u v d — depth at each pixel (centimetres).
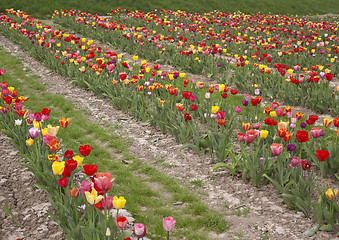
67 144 841
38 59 1630
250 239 518
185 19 2912
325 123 653
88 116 1038
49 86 1305
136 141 880
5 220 552
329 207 543
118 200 402
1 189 636
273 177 659
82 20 2266
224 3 4188
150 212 595
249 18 2992
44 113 634
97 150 820
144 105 1032
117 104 1074
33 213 573
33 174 692
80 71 1304
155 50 1705
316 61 1623
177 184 686
